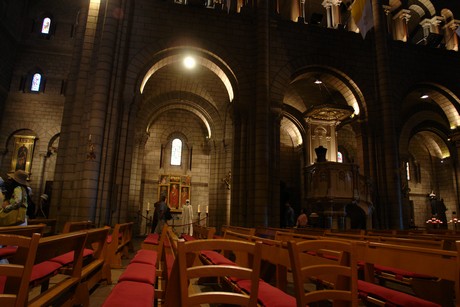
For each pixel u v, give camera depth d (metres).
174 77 21.62
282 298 3.43
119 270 8.27
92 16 15.88
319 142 21.25
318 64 18.48
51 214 14.06
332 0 21.03
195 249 2.78
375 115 18.62
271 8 18.41
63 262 5.05
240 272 2.83
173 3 17.22
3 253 4.70
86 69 15.25
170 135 24.89
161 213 15.34
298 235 6.97
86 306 4.52
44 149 23.77
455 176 25.34
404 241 6.18
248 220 15.75
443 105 21.47
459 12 23.50
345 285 3.58
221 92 22.45
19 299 2.55
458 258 3.18
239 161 16.69
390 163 17.62
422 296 4.68
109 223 14.09
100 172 14.03
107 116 14.56
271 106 17.08
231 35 17.69
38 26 25.67
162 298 4.52
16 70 24.59
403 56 19.94
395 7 22.89
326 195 15.79
